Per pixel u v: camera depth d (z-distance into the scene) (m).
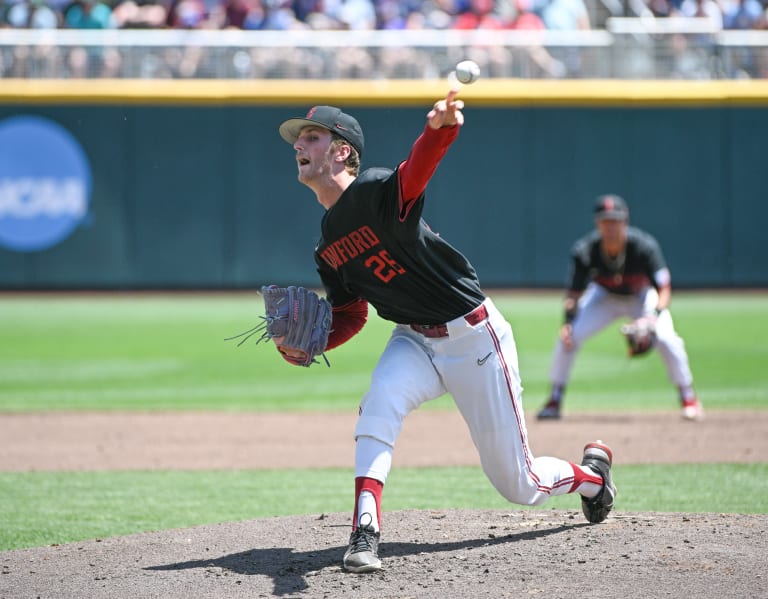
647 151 77.00
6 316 66.56
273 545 17.53
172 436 31.81
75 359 50.59
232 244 77.31
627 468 25.77
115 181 76.88
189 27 78.50
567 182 77.31
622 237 33.91
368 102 75.25
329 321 16.47
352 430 32.94
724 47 76.31
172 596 14.59
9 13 77.56
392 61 75.62
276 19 78.81
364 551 15.22
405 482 24.72
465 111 76.75
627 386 42.97
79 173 76.75
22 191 77.00
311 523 19.30
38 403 38.44
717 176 77.00
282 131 15.92
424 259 15.17
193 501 22.80
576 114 76.94
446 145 14.05
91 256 77.50
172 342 55.81
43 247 77.44
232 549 17.31
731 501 21.67
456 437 31.81
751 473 25.08
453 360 15.82
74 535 19.69
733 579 14.65
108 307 70.69
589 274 34.56
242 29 78.69
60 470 26.64
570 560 15.80
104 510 21.94
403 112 75.38
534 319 63.28
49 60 75.94
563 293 77.12
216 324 62.22
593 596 14.00
